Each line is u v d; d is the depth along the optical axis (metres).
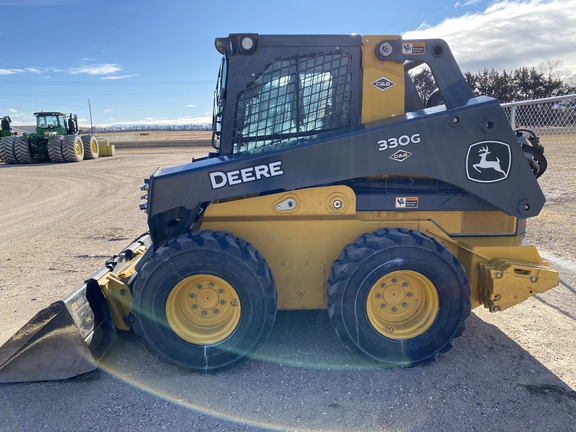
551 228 6.71
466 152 3.21
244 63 3.34
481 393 2.99
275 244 3.43
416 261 3.11
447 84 3.33
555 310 4.21
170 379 3.24
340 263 3.19
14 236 7.86
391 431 2.66
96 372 3.34
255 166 3.15
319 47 3.33
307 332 3.86
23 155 22.25
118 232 7.95
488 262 3.43
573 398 2.92
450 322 3.21
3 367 3.21
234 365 3.27
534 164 4.00
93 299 3.49
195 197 3.17
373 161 3.18
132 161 23.33
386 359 3.24
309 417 2.80
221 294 3.29
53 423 2.80
